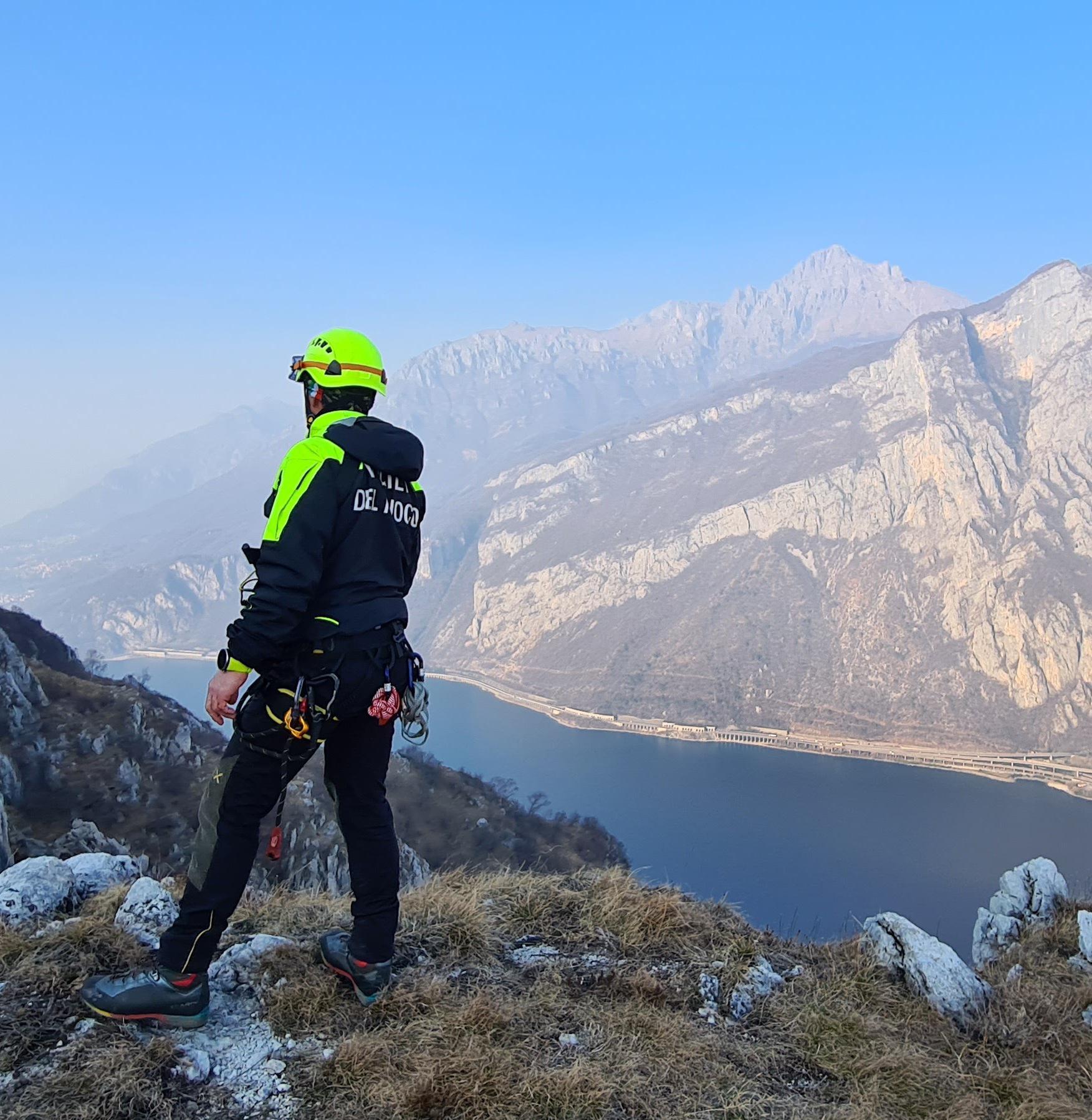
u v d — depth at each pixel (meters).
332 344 3.59
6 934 3.87
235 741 3.37
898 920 4.70
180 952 3.34
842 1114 3.33
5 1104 2.85
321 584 3.31
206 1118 2.92
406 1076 3.16
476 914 4.47
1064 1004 4.52
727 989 4.14
